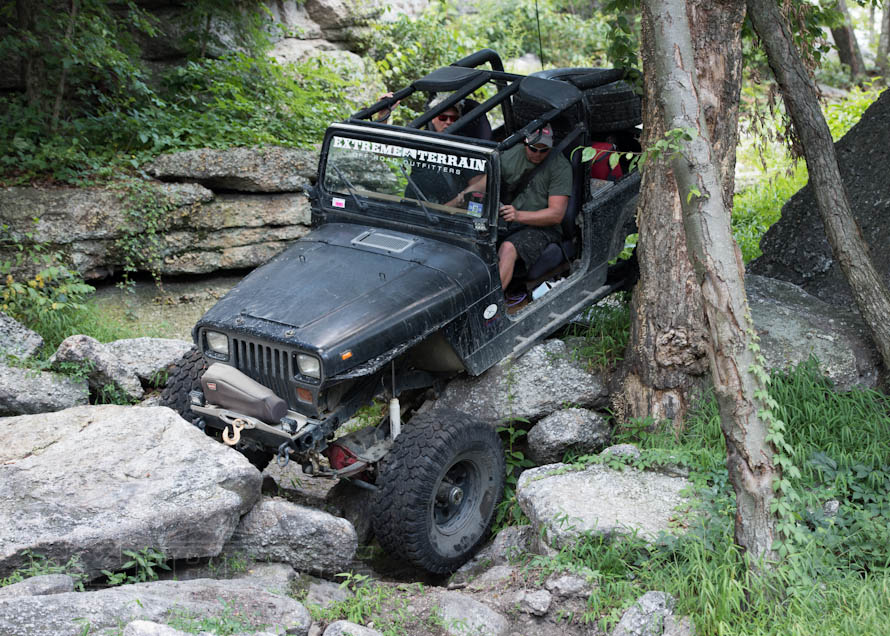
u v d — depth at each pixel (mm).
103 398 6328
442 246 5469
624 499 4840
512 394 5777
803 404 5547
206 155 8680
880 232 6863
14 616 3482
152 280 8594
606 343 6090
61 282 7727
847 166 7340
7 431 4918
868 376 5980
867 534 4449
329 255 5398
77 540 4113
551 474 5113
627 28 6430
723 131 5477
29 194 7852
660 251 5477
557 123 6223
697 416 5555
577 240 6250
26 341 6496
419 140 5492
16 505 4289
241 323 4844
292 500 5578
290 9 11750
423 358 5500
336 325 4738
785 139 6551
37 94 8711
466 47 14133
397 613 4215
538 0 18562
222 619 3754
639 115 6578
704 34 5324
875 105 7316
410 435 4922
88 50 8391
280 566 4633
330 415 4875
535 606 4254
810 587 3947
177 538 4328
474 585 4652
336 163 5840
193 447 4734
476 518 5238
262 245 8844
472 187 5363
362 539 5477
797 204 7594
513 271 6012
